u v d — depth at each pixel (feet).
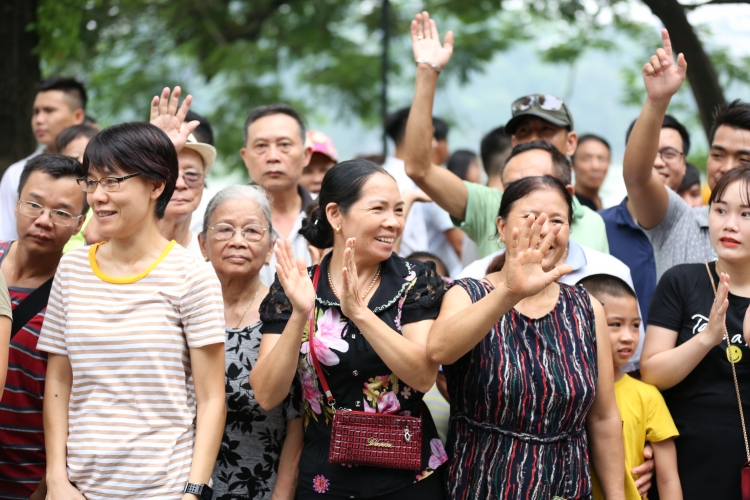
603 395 10.24
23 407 10.45
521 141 15.28
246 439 10.54
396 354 9.29
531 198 10.44
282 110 15.60
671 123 16.47
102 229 9.16
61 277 9.55
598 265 12.19
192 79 39.24
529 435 9.68
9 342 9.87
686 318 11.10
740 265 10.82
